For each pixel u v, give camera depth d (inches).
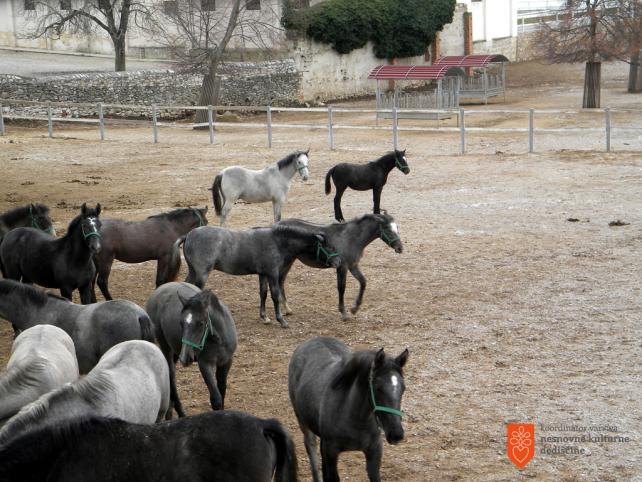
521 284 547.8
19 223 518.6
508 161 1037.8
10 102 1362.0
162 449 229.3
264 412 365.7
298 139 1293.1
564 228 693.3
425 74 1546.5
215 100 1486.2
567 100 1768.0
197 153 1140.5
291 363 301.1
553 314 486.9
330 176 738.8
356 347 443.8
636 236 658.2
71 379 300.0
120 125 1471.5
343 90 1956.2
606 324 466.3
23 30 1945.1
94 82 1501.0
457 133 1346.0
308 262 477.7
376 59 2034.9
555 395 374.0
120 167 1034.1
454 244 655.1
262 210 796.6
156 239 502.6
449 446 328.8
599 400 366.9
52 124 1416.1
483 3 2389.3
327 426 266.8
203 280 465.7
